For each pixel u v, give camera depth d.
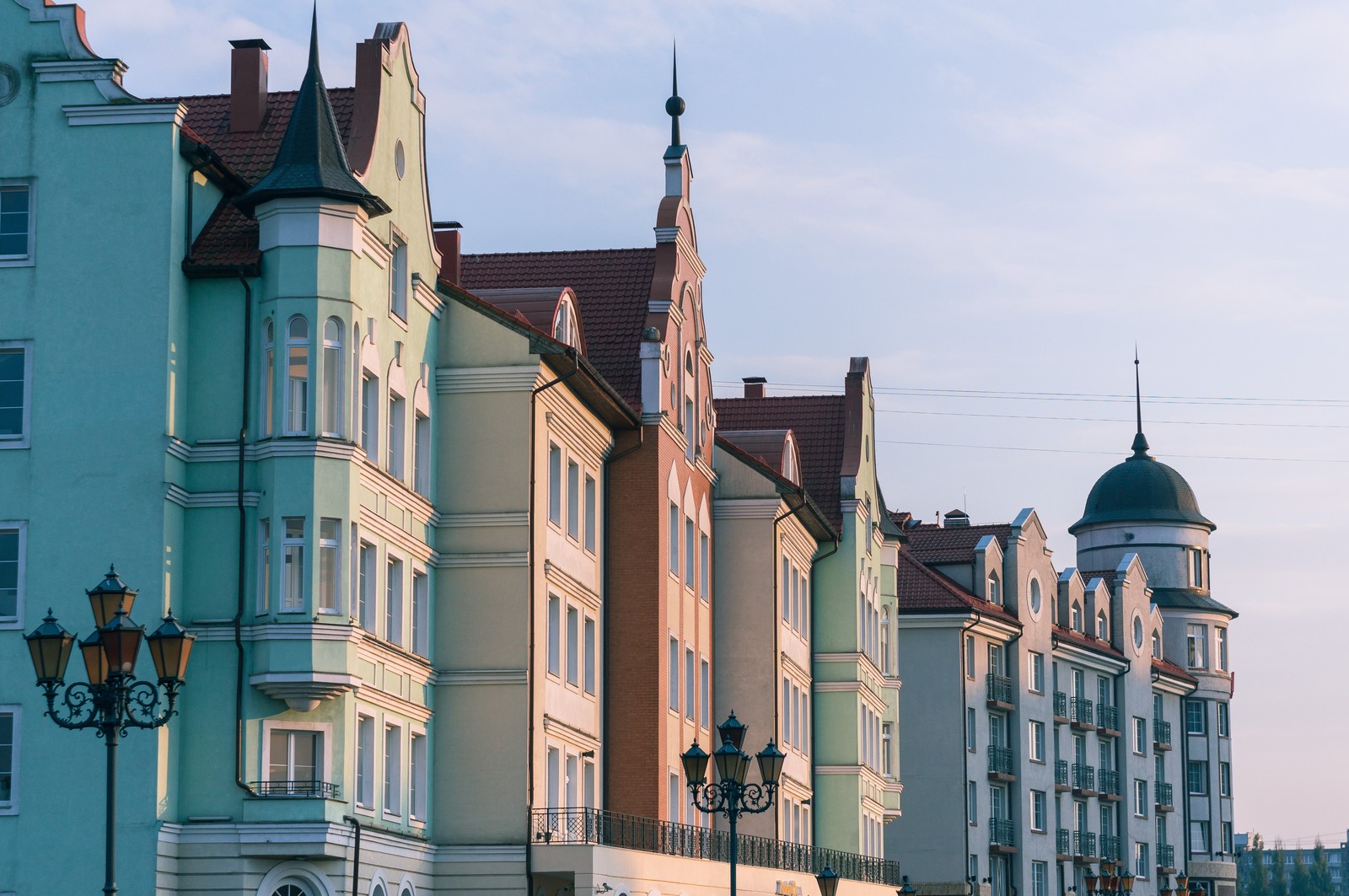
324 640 35.56
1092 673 99.75
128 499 35.53
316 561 35.69
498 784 41.06
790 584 61.03
